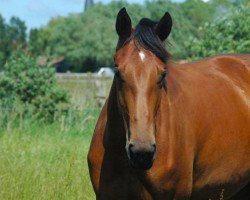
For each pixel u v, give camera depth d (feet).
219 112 25.49
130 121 21.08
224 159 25.55
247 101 26.96
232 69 27.78
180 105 23.95
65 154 41.42
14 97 64.69
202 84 25.76
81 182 33.68
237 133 25.98
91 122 62.85
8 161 37.63
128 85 21.21
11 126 58.90
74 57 237.04
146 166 20.89
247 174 26.81
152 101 21.22
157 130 22.68
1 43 320.29
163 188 23.04
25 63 66.69
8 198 31.42
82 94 78.18
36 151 43.47
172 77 24.52
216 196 26.02
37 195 31.63
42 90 65.67
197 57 60.13
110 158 23.17
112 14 242.58
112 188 23.27
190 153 23.90
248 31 60.39
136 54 21.54
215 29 60.85
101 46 234.38
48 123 63.57
